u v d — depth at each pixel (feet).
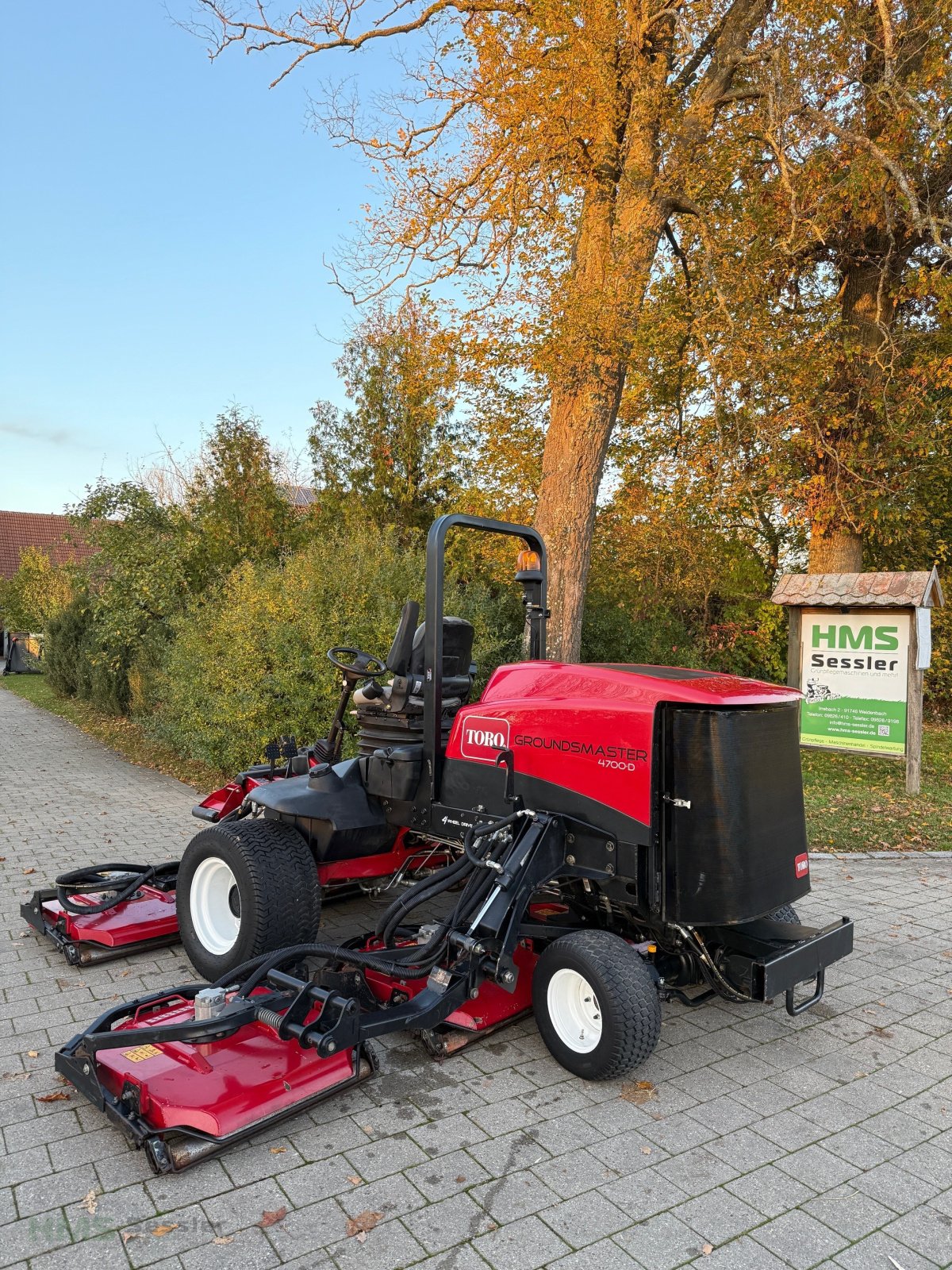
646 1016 10.16
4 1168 8.91
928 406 40.34
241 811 15.98
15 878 18.98
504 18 29.68
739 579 49.96
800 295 43.42
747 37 31.40
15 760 35.35
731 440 32.24
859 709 30.22
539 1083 10.75
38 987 13.30
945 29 32.60
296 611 27.84
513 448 33.96
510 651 34.06
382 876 14.61
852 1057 11.73
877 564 52.60
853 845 23.31
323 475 49.80
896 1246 7.98
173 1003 11.17
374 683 13.70
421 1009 10.36
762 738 10.91
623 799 10.70
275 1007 9.89
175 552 41.52
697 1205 8.48
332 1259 7.65
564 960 10.70
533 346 28.48
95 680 49.16
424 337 31.91
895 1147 9.61
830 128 30.71
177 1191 8.57
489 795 12.03
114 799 27.63
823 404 34.94
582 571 28.60
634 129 28.50
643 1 28.91
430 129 30.71
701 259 31.65
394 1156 9.18
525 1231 8.05
